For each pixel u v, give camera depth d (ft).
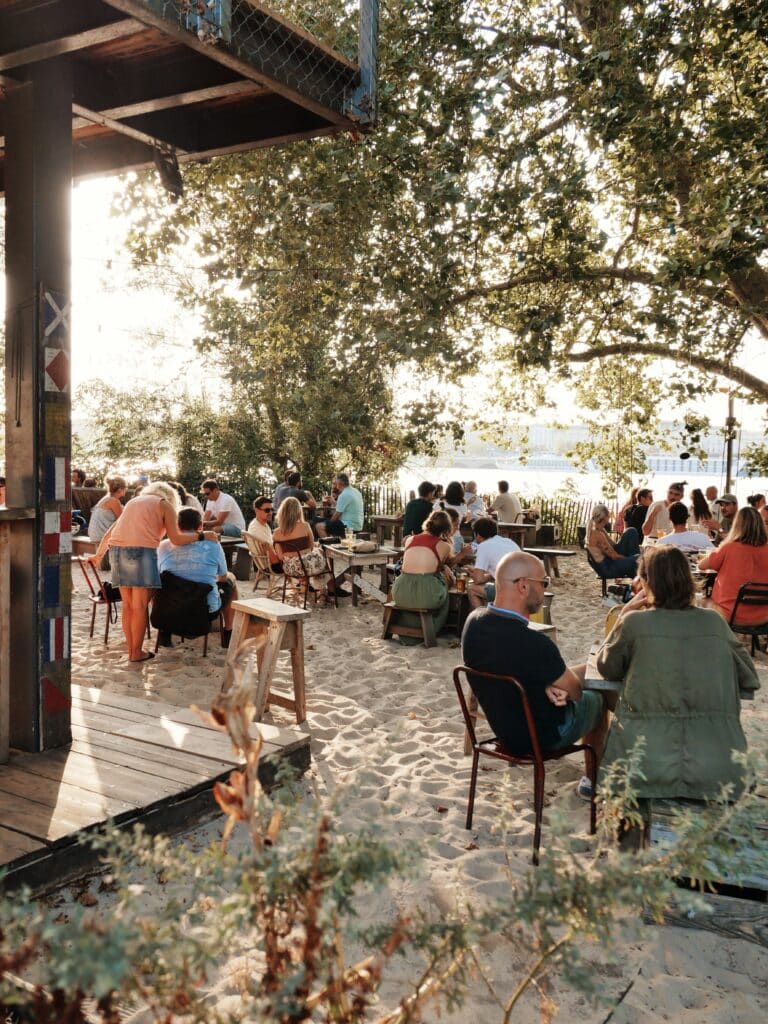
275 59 13.26
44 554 14.25
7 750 13.85
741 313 31.53
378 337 26.84
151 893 10.78
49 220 14.19
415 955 9.64
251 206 30.78
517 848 12.79
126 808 11.86
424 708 20.11
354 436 31.78
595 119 26.55
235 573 39.37
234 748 5.42
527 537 48.26
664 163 29.14
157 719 16.35
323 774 15.55
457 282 28.55
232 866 5.30
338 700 20.42
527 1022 8.63
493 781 15.52
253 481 64.34
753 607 23.35
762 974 9.71
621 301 31.19
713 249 24.50
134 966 4.96
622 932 10.25
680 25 27.86
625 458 53.83
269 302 31.37
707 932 10.33
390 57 28.37
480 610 13.16
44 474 14.17
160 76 14.78
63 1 12.10
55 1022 4.86
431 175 25.70
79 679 21.61
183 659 23.77
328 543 39.60
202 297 32.91
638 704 11.75
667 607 12.13
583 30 32.01
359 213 28.99
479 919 5.43
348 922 5.18
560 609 33.55
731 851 6.23
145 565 22.88
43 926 4.90
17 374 14.29
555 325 28.84
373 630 29.04
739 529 23.53
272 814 5.79
